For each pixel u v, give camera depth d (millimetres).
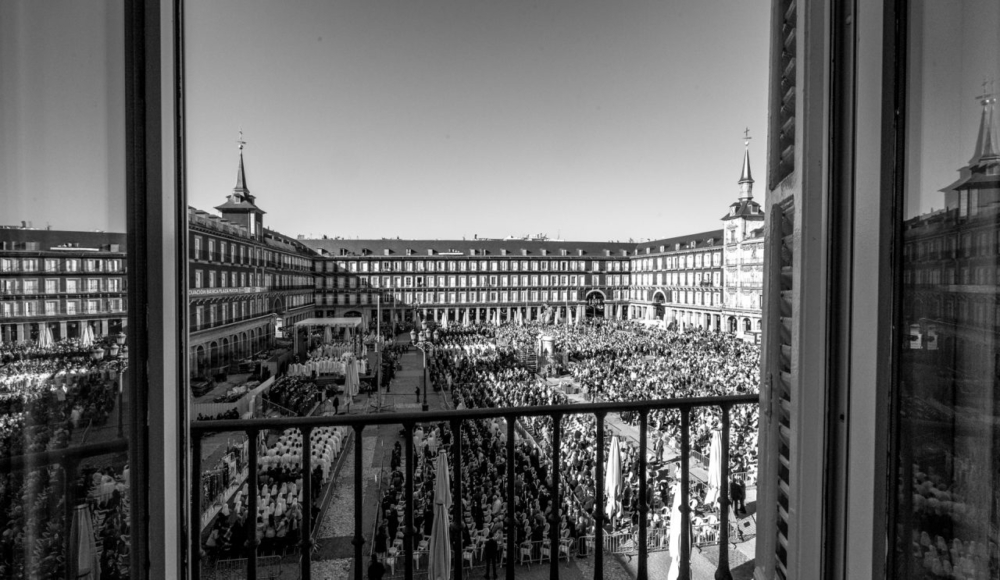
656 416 16969
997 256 1450
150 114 1513
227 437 16562
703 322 60156
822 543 1615
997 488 1456
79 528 1465
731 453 12828
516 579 8438
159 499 1537
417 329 63781
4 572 1395
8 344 1391
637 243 82562
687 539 2584
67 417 1458
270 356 33938
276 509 10172
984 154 1448
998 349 1456
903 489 1468
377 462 14562
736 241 53062
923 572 1477
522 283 76562
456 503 2355
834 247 1587
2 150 1381
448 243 78500
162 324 1534
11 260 1390
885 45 1438
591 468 12203
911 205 1455
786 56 1880
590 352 37812
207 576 8773
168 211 1551
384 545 8859
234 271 35250
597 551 2516
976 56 1442
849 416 1554
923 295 1465
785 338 1879
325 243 75000
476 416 2352
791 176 1779
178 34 1576
